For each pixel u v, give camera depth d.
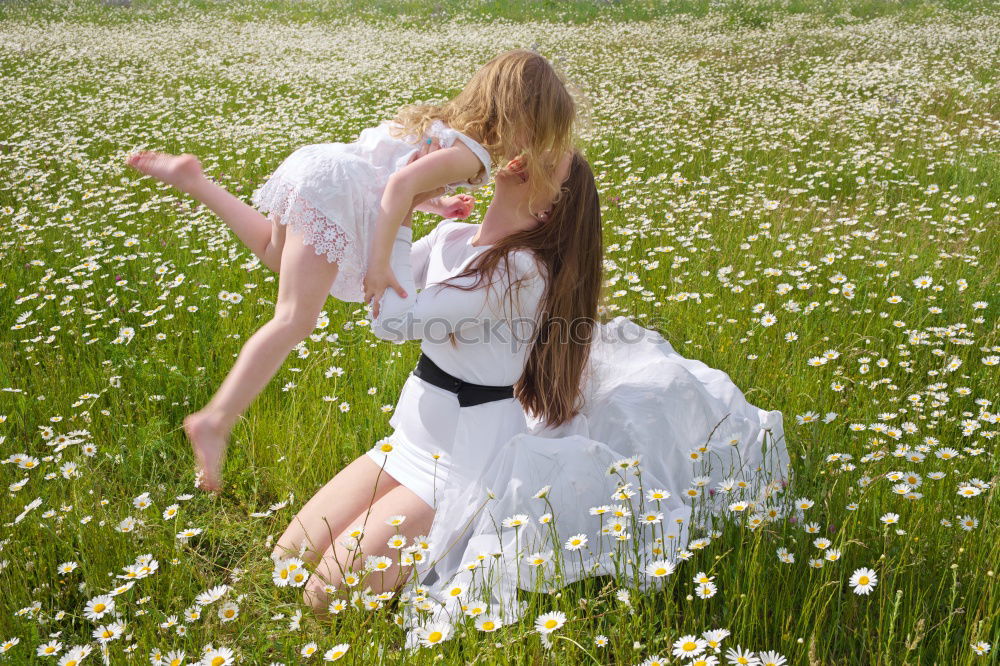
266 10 17.95
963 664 1.82
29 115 8.39
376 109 8.82
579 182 2.47
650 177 6.14
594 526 2.26
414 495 2.36
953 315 3.89
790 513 2.22
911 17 15.15
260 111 8.59
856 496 2.36
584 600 1.98
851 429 2.69
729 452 2.58
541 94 2.24
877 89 9.30
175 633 1.96
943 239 4.89
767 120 7.90
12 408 3.19
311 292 2.12
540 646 1.95
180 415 3.27
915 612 1.95
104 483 2.74
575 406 2.65
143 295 4.18
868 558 2.15
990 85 9.38
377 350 3.61
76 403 3.12
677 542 2.16
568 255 2.43
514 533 2.21
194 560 2.45
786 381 3.24
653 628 1.88
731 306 4.00
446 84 10.42
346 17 17.02
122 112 8.62
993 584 1.96
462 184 2.28
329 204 2.09
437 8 17.56
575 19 16.39
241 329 3.87
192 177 2.33
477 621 1.93
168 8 17.86
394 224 2.15
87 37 14.10
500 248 2.35
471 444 2.38
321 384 3.34
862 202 5.68
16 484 2.51
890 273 4.16
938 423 2.88
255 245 2.32
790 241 4.71
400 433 2.50
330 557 2.29
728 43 13.12
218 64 11.88
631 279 4.10
